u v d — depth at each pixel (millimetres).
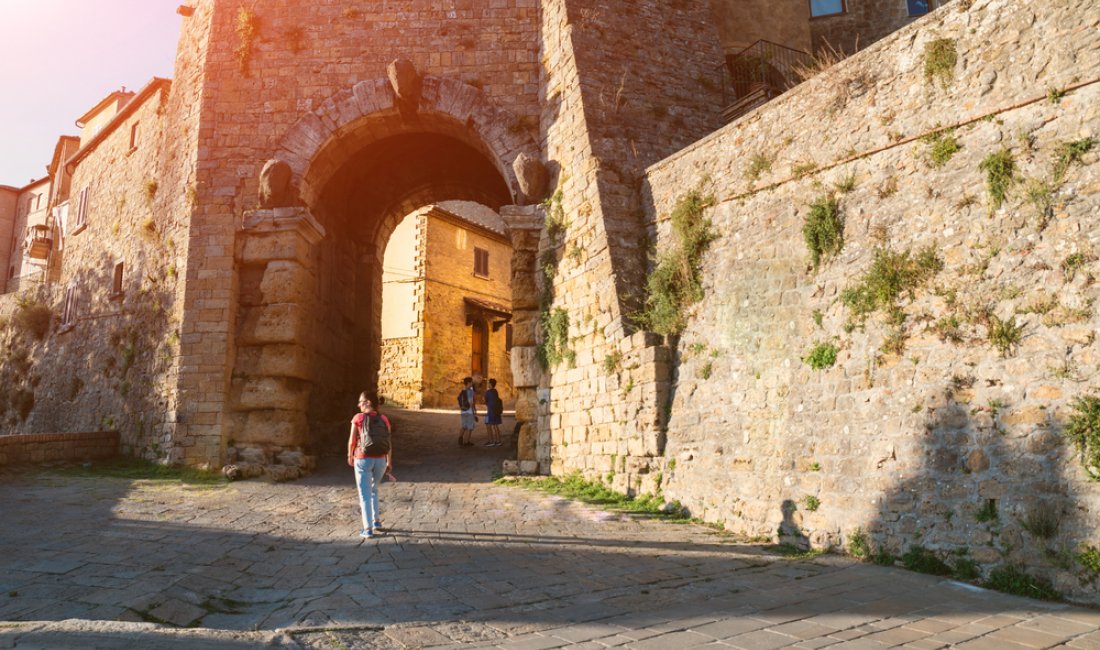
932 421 7051
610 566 6957
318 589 5984
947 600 5750
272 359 13781
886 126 8305
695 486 9828
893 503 7207
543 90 14930
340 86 15219
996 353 6691
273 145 14883
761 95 13922
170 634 4422
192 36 16328
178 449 13375
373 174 19391
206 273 14125
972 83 7438
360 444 8531
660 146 13555
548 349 13398
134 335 16250
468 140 15945
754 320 9547
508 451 16062
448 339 28844
